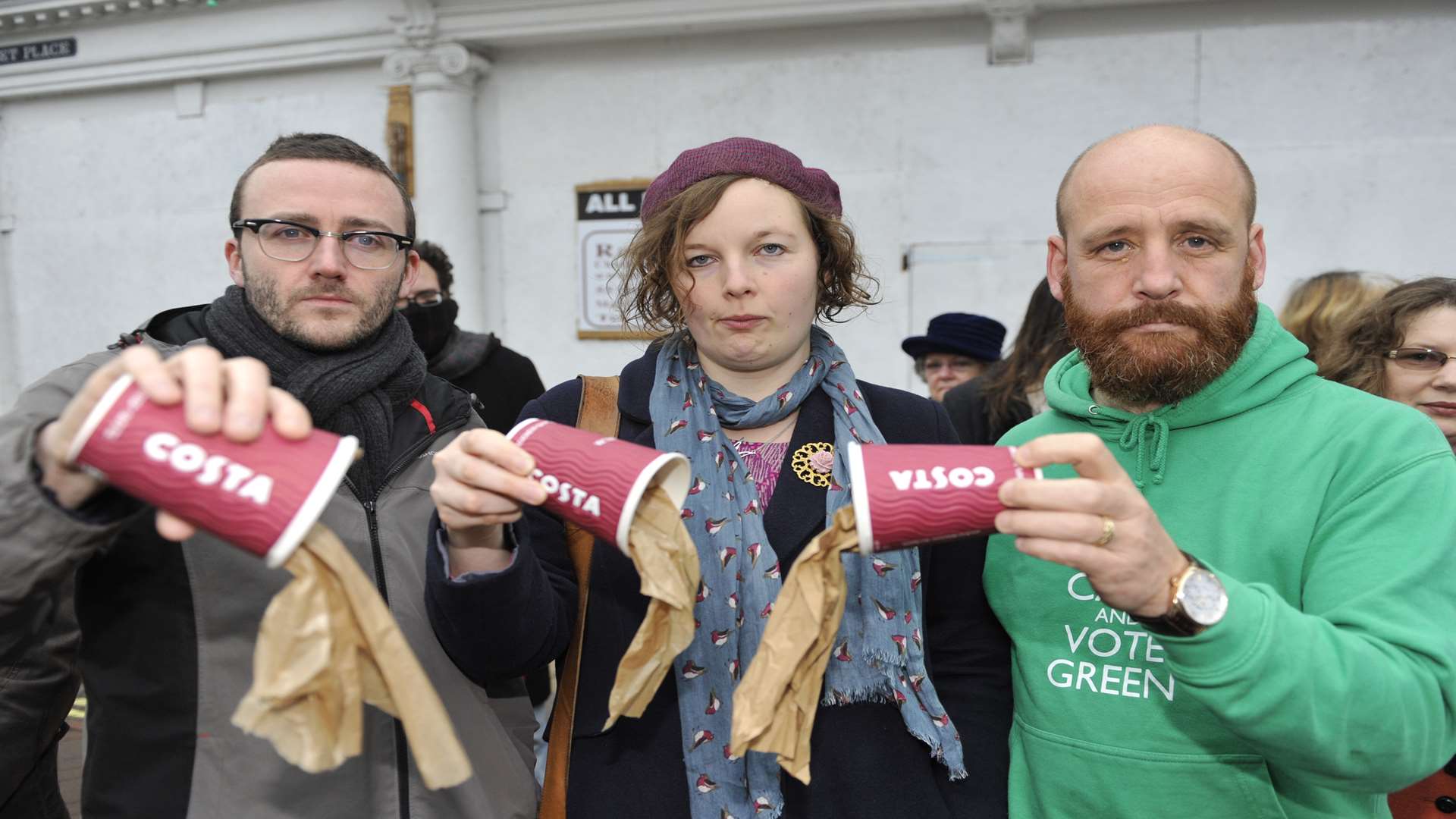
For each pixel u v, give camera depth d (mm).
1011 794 1411
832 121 6457
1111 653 1292
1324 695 992
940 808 1356
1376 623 1052
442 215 6945
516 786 1493
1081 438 983
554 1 6496
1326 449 1203
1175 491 1297
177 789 1304
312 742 971
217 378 921
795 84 6508
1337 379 2096
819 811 1337
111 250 8281
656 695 1395
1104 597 1016
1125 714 1269
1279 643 995
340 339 1441
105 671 1354
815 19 6242
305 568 977
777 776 1334
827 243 1469
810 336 1532
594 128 6949
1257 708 999
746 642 1334
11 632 1325
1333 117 5656
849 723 1367
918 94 6277
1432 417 1946
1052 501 964
